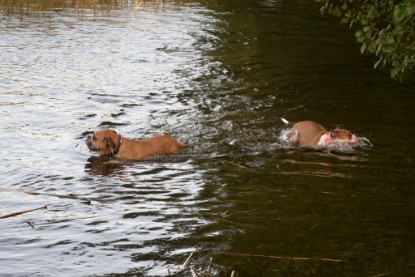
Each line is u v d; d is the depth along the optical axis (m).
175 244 7.75
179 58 19.41
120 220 8.44
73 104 14.12
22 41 21.02
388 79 17.16
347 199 9.23
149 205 8.97
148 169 10.45
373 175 10.18
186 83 16.33
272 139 12.02
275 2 33.69
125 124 12.77
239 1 33.62
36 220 8.39
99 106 14.03
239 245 7.73
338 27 25.98
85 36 22.41
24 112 13.38
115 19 26.33
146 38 22.44
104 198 9.21
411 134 12.30
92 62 18.47
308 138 11.70
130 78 16.70
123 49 20.45
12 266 7.11
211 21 26.66
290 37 23.53
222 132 12.35
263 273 7.01
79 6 28.97
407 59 10.30
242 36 23.45
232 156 11.09
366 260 7.37
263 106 14.26
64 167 10.48
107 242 7.78
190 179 10.01
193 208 8.88
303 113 13.72
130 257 7.38
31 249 7.55
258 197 9.30
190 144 11.62
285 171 10.38
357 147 11.53
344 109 14.10
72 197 9.20
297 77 17.25
